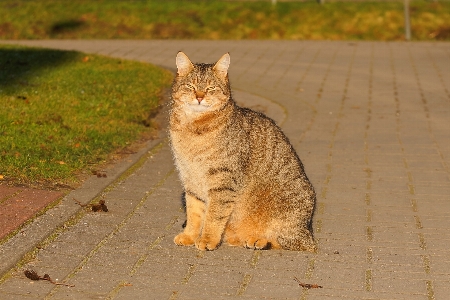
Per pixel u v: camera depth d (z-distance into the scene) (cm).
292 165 745
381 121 1305
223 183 709
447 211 848
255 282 651
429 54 1986
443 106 1419
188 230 744
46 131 1066
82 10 2419
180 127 707
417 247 739
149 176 951
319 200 887
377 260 705
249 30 2305
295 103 1446
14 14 2369
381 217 828
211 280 654
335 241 755
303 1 2575
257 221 734
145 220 800
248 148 721
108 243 732
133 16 2380
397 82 1641
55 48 1991
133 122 1192
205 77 703
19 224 748
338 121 1307
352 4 2498
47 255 694
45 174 893
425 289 639
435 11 2422
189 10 2441
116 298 612
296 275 668
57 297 610
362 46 2119
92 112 1202
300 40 2222
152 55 1938
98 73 1536
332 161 1059
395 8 2434
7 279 639
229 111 715
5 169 895
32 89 1329
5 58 1662
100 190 876
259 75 1712
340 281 656
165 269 676
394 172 1005
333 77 1695
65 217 781
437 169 1017
